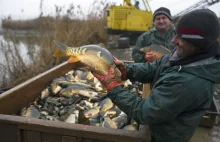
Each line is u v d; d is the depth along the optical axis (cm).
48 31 766
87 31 1052
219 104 478
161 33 361
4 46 615
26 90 289
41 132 186
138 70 212
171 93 142
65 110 287
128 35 1239
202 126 387
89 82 383
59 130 181
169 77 146
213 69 141
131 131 176
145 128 181
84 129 177
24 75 623
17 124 189
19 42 696
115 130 177
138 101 158
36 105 297
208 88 142
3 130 195
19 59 622
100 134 175
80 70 438
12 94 259
